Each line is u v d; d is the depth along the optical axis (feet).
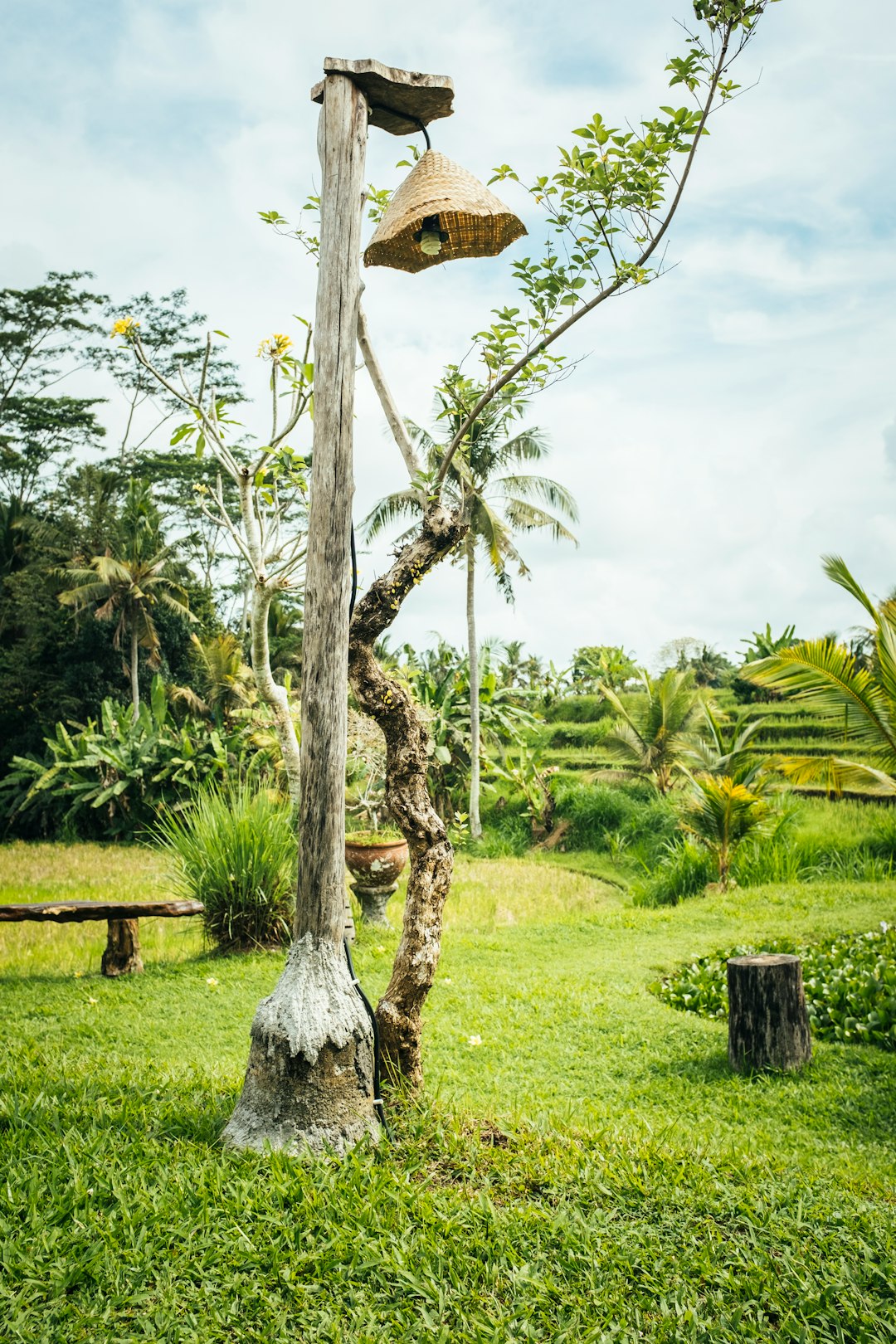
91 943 31.68
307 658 12.85
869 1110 16.96
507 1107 15.97
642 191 13.52
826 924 31.96
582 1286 9.66
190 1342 8.61
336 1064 12.49
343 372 12.98
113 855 61.16
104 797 64.75
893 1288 9.73
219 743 65.46
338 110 13.24
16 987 24.75
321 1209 10.69
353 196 13.24
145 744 66.95
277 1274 9.63
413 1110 13.51
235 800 32.09
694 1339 8.92
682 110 13.32
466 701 70.13
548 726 99.40
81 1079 15.46
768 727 78.54
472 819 65.67
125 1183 11.19
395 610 14.34
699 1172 12.25
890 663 34.30
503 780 71.51
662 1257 10.20
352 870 32.91
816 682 36.50
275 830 30.58
